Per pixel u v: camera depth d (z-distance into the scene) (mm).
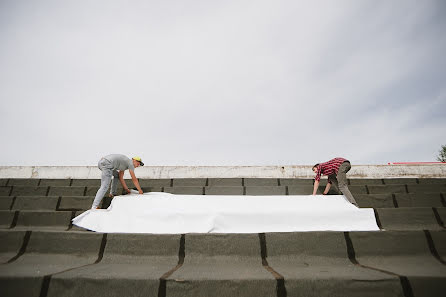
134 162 3799
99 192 3178
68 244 2227
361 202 3537
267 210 2865
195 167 5352
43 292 1619
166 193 3717
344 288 1593
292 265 2016
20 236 2262
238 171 5309
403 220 2857
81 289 1609
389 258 2131
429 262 2055
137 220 2801
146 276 1662
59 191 4008
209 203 3342
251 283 1596
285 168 5281
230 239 2180
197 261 2088
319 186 4258
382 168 5207
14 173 5297
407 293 1592
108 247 2193
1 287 1645
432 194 3506
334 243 2182
